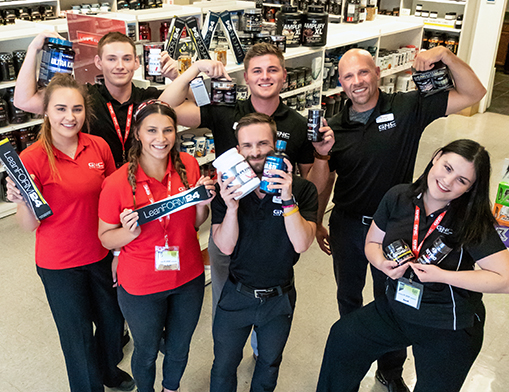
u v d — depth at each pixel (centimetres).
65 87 210
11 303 345
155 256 212
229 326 222
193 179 228
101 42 256
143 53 313
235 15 482
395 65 589
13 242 424
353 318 225
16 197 205
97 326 252
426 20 791
